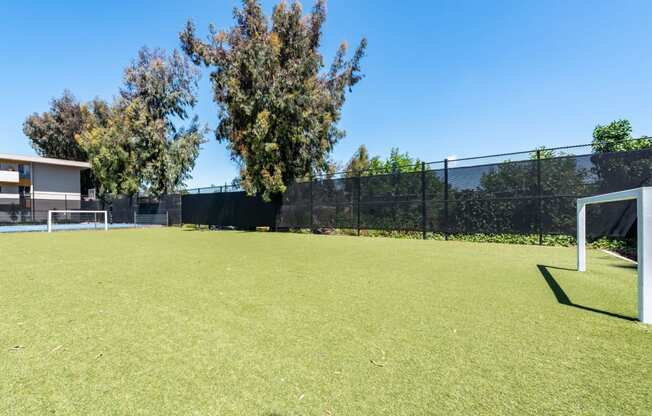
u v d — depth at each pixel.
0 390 1.41
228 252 6.51
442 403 1.29
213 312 2.54
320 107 14.27
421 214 9.45
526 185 7.73
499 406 1.27
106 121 24.52
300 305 2.73
